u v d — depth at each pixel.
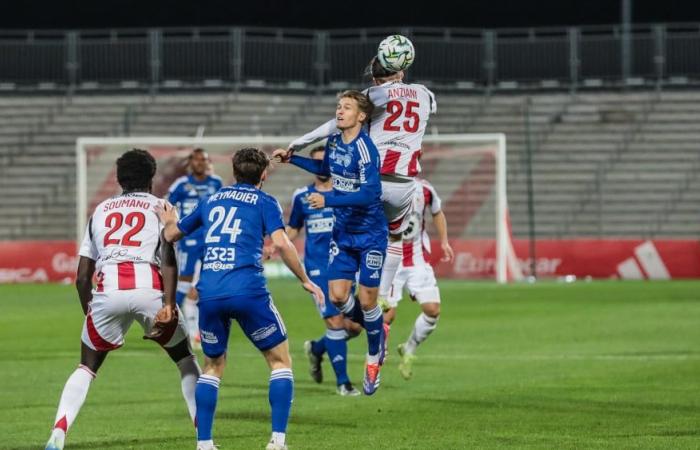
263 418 27.31
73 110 102.88
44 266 85.88
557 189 97.12
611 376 34.69
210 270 21.91
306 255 34.62
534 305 62.34
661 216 94.88
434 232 91.31
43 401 30.45
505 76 104.31
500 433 24.91
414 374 36.00
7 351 42.84
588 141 99.81
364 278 27.77
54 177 99.00
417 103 27.62
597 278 87.25
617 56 103.50
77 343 45.66
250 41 103.44
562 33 133.75
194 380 23.20
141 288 22.25
